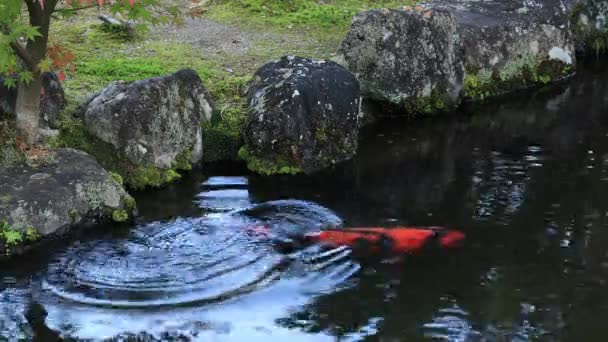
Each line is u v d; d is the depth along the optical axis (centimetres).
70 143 549
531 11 704
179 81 566
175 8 518
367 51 630
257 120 566
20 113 525
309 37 706
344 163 582
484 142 607
